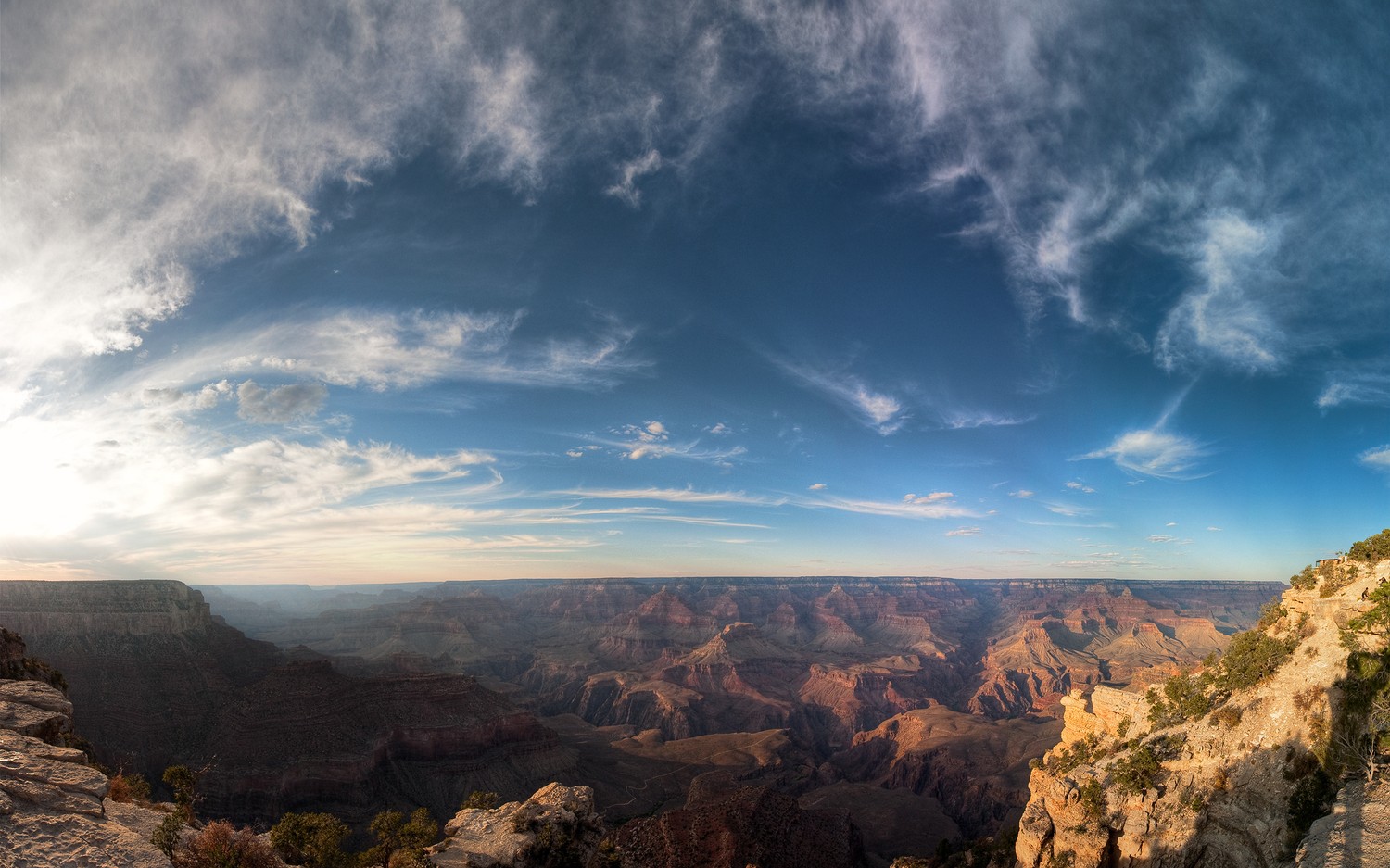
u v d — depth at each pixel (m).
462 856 50.16
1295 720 41.03
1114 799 49.22
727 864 102.88
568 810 56.50
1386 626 39.12
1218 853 41.56
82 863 28.30
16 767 32.34
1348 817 32.66
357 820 142.88
